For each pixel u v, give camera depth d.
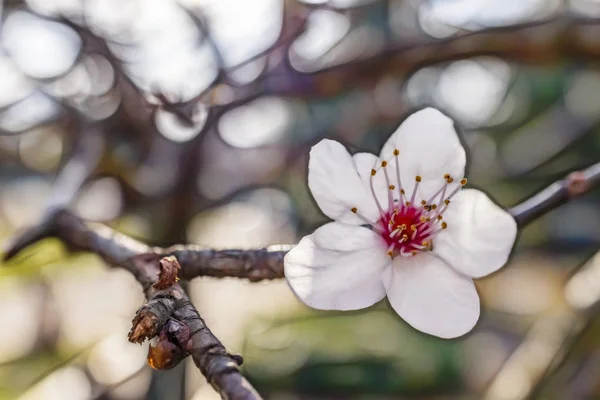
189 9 0.19
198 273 0.13
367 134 0.25
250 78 0.19
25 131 0.20
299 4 0.19
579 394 0.25
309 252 0.13
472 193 0.13
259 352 0.33
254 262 0.13
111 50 0.19
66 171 0.17
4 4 0.20
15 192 0.28
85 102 0.20
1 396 0.27
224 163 0.23
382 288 0.13
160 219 0.21
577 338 0.21
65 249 0.15
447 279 0.13
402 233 0.13
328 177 0.13
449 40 0.20
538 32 0.20
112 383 0.19
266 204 0.30
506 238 0.13
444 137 0.13
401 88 0.24
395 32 0.22
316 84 0.20
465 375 0.34
